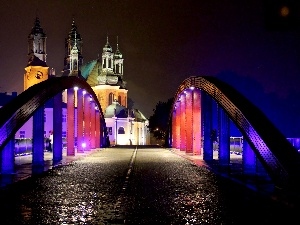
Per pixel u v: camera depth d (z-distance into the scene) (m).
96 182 16.84
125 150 49.00
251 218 9.69
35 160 24.34
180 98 44.16
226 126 24.05
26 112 20.25
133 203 11.75
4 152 20.25
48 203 11.84
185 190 14.41
